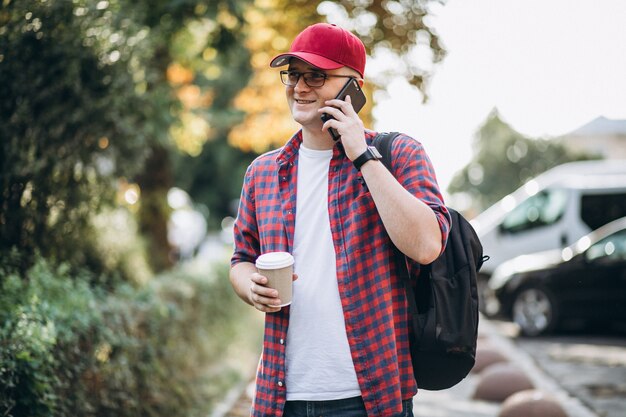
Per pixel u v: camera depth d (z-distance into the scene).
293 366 2.37
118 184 5.99
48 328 3.61
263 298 2.29
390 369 2.29
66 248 5.58
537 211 13.50
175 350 6.08
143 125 6.09
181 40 8.88
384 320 2.30
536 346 9.91
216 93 16.78
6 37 4.65
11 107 4.81
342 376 2.32
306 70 2.39
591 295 10.53
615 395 6.70
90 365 4.16
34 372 3.32
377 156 2.25
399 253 2.36
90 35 5.11
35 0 4.73
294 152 2.51
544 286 10.75
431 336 2.32
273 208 2.48
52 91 4.92
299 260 2.40
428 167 2.38
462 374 2.39
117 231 6.86
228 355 8.91
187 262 9.23
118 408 4.57
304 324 2.36
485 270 13.62
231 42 7.77
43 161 4.91
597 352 9.27
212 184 24.64
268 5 8.66
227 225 25.38
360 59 2.43
